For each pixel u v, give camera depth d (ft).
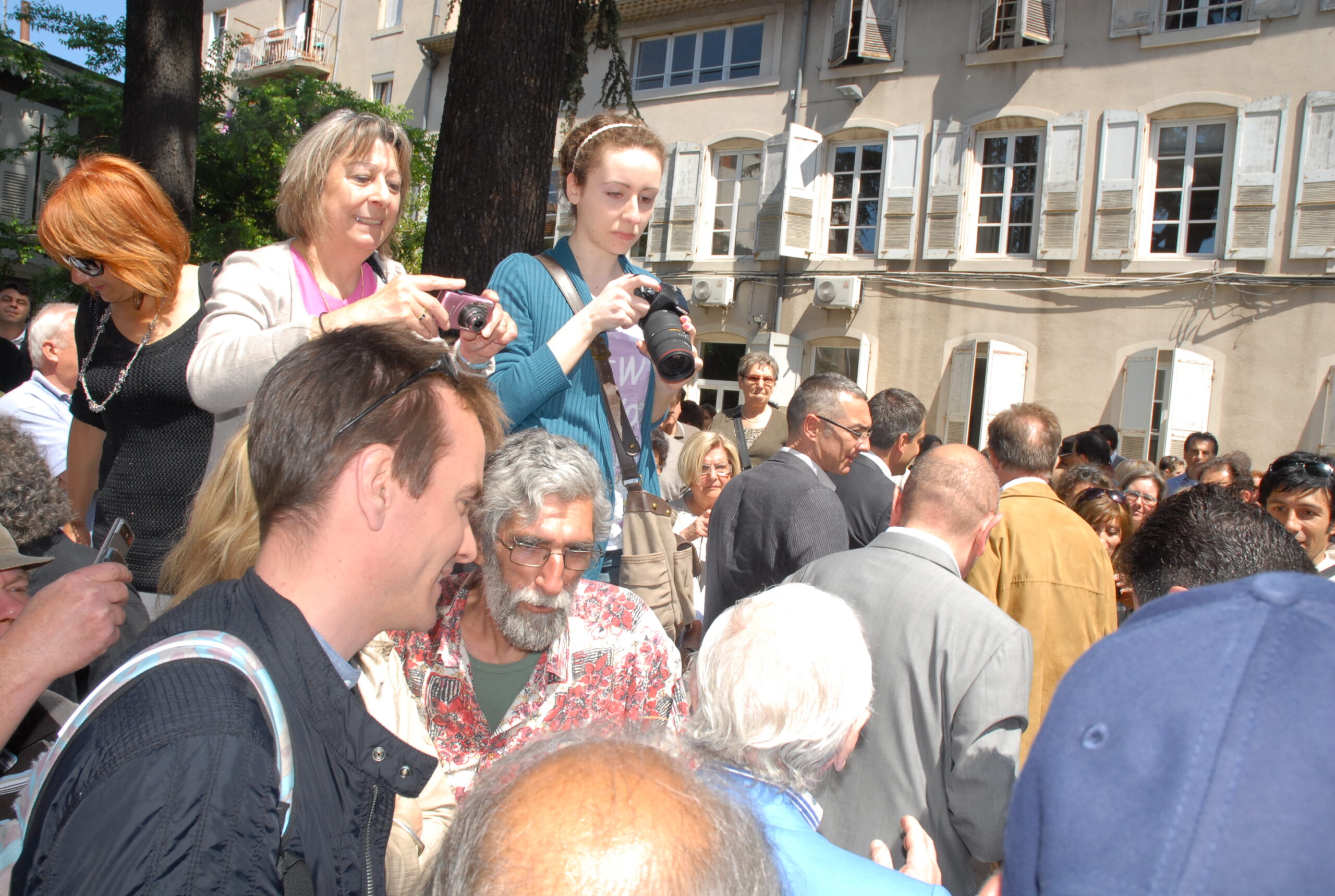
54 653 3.95
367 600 3.40
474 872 2.26
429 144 47.01
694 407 23.48
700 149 52.08
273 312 6.59
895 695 7.27
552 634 6.47
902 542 7.94
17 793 4.75
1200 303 39.32
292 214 7.04
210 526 5.00
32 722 5.08
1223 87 38.99
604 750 2.49
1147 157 41.04
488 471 6.40
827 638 5.28
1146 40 40.50
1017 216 44.21
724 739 5.16
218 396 5.83
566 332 6.95
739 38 51.80
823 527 10.28
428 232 17.12
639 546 8.00
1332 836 1.83
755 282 50.47
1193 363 38.86
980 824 6.84
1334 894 1.80
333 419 3.28
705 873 2.22
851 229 48.37
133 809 2.60
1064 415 41.96
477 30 16.52
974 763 6.82
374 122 7.09
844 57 47.29
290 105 45.55
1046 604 9.76
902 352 46.24
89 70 56.24
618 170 7.48
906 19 46.11
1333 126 36.73
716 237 52.60
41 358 12.09
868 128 47.09
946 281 45.11
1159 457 39.47
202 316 6.97
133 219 6.42
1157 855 1.90
